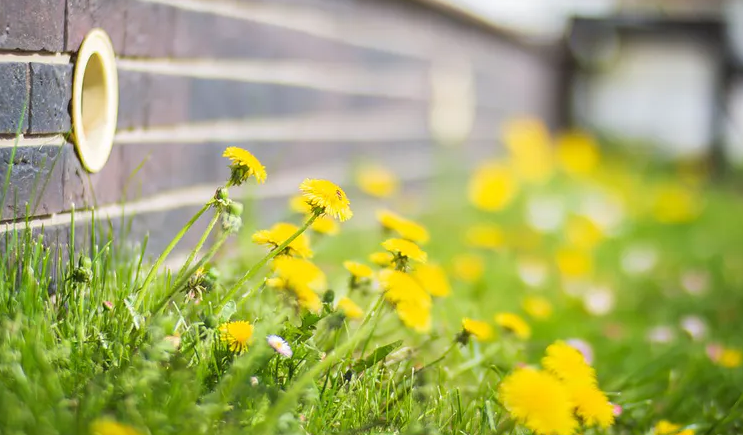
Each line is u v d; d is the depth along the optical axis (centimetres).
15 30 156
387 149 382
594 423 156
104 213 177
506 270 288
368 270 170
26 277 154
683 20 823
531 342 212
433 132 449
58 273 163
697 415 186
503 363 187
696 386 198
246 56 234
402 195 402
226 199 156
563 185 574
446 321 190
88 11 170
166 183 199
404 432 153
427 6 423
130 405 138
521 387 144
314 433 150
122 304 158
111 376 145
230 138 226
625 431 177
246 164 155
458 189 471
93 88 175
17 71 157
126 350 151
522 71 647
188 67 206
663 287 311
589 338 231
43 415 135
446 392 165
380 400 159
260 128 242
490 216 412
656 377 190
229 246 204
